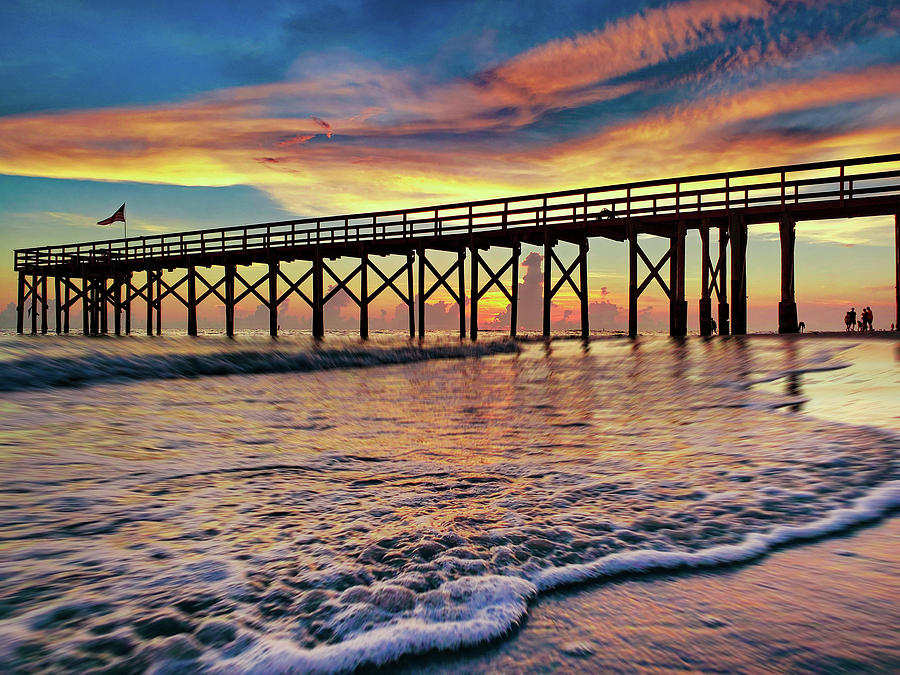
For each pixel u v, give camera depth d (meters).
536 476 2.74
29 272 32.44
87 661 1.16
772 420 4.05
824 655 1.22
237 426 4.30
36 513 2.10
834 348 9.59
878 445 3.11
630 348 13.10
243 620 1.34
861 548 1.81
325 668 1.17
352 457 3.20
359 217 21.38
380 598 1.47
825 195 14.10
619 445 3.47
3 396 5.86
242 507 2.22
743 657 1.22
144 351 11.73
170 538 1.86
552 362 10.75
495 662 1.21
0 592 1.44
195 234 25.23
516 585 1.55
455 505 2.27
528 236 18.80
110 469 2.83
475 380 8.09
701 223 16.31
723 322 16.83
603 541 1.88
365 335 21.66
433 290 21.05
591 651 1.25
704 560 1.73
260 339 21.81
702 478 2.62
